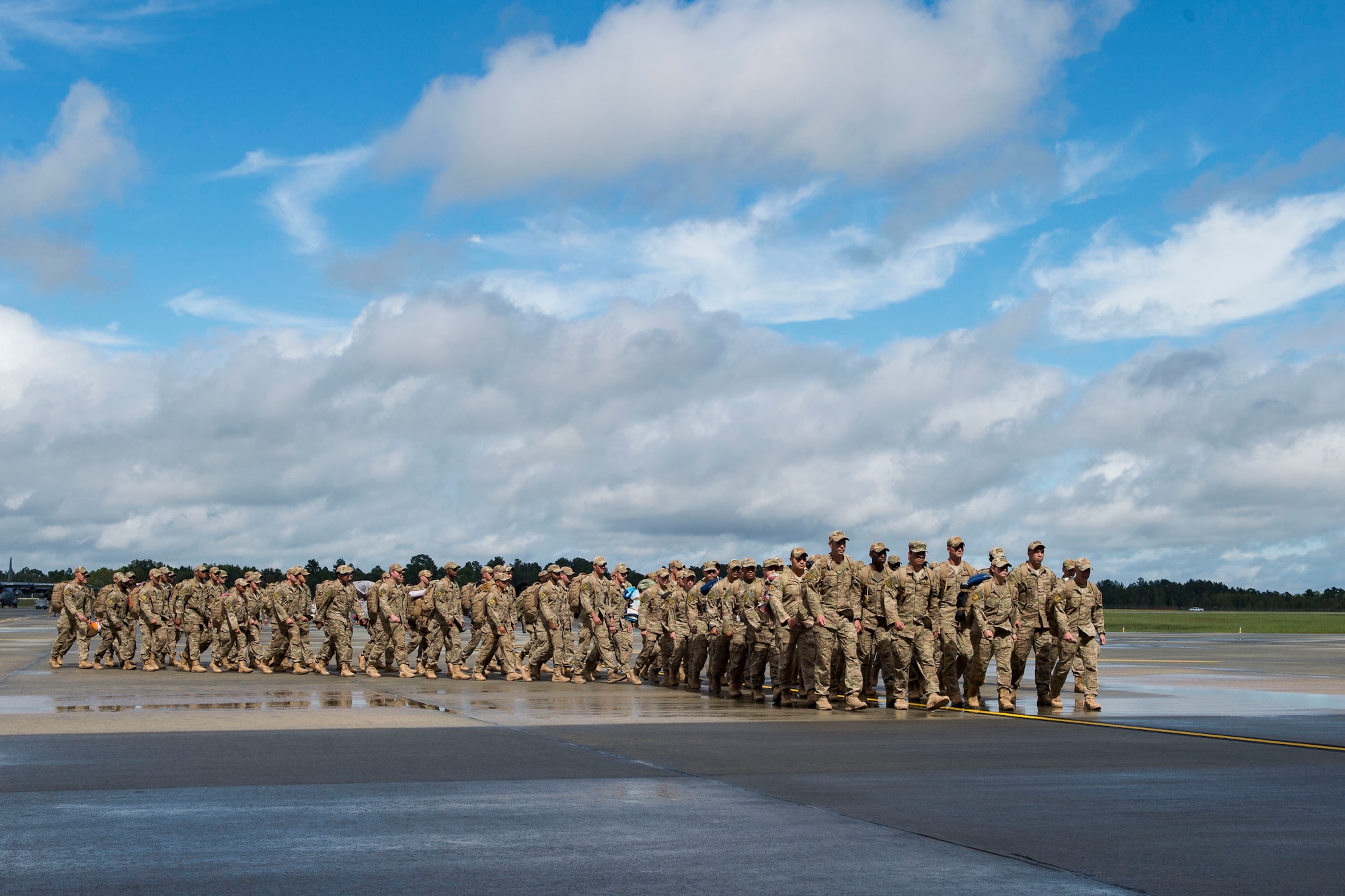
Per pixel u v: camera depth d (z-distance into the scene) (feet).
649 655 79.51
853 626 58.13
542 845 25.22
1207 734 46.03
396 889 21.61
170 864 23.43
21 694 65.00
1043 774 35.22
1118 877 22.62
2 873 22.67
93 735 44.70
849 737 44.75
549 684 75.36
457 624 81.41
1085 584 59.00
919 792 31.89
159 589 92.12
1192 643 161.68
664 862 23.65
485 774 34.94
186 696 63.26
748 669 66.33
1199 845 25.39
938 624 59.06
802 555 60.59
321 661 86.02
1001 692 57.36
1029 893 21.40
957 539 59.88
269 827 27.09
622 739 43.83
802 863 23.59
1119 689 71.00
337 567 83.30
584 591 77.46
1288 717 52.90
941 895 21.27
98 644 121.19
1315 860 24.07
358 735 44.62
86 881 22.12
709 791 32.01
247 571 89.30
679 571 76.89
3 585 483.92
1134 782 33.81
